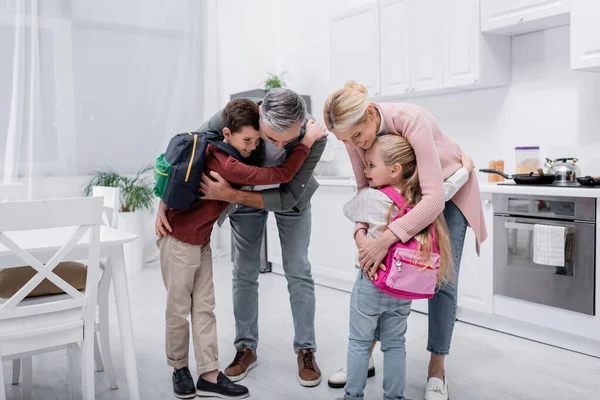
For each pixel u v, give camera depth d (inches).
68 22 180.7
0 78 169.5
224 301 146.8
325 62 193.3
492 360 101.0
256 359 99.4
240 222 92.5
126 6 191.9
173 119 203.3
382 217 69.7
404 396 78.0
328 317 129.3
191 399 85.0
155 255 203.3
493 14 127.3
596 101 122.1
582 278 102.2
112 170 192.5
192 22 205.3
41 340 69.2
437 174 67.8
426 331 118.0
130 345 81.1
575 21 110.5
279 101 66.7
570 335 106.3
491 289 117.6
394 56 151.7
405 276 66.7
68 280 81.2
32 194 175.3
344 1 183.2
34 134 175.3
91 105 187.3
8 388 89.6
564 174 117.7
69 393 87.7
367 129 69.0
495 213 116.3
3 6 168.7
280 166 74.7
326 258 159.9
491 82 133.8
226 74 217.8
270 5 213.6
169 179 74.3
